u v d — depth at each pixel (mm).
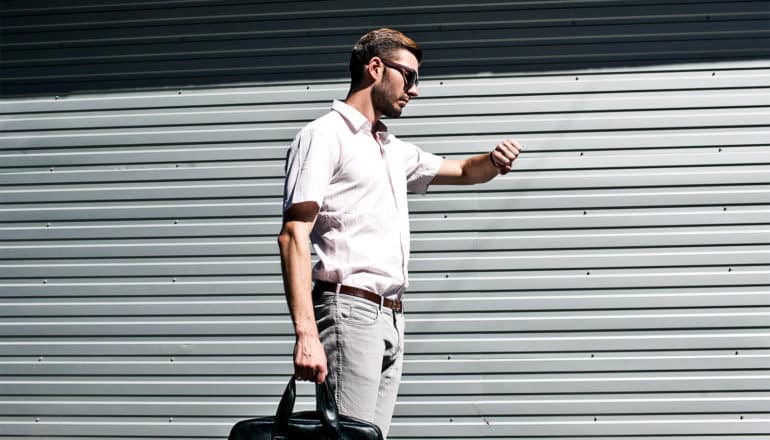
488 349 4262
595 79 4332
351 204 2830
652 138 4281
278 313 4395
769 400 4141
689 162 4254
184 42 4570
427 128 4383
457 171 3348
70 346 4488
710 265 4215
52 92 4637
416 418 4270
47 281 4535
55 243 4551
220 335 4414
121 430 4430
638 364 4199
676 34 4305
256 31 4535
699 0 4305
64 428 4461
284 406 2438
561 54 4352
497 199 4320
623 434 4184
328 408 2451
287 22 4520
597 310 4242
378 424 2932
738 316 4184
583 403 4203
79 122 4605
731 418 4156
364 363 2762
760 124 4246
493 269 4297
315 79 4488
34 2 4664
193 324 4426
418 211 4344
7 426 4488
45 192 4582
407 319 4305
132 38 4609
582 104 4320
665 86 4293
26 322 4523
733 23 4289
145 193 4523
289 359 4375
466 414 4250
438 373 4270
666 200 4254
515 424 4227
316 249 2859
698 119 4270
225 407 4383
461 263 4309
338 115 2896
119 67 4605
